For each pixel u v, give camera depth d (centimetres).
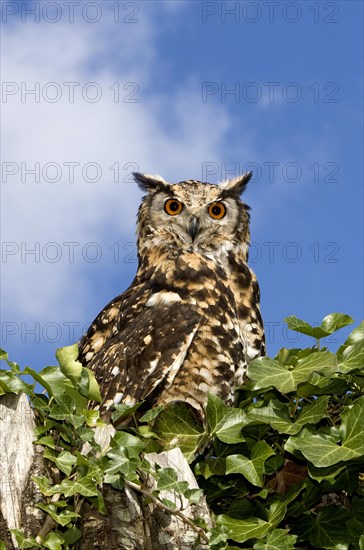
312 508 1330
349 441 1177
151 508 1146
